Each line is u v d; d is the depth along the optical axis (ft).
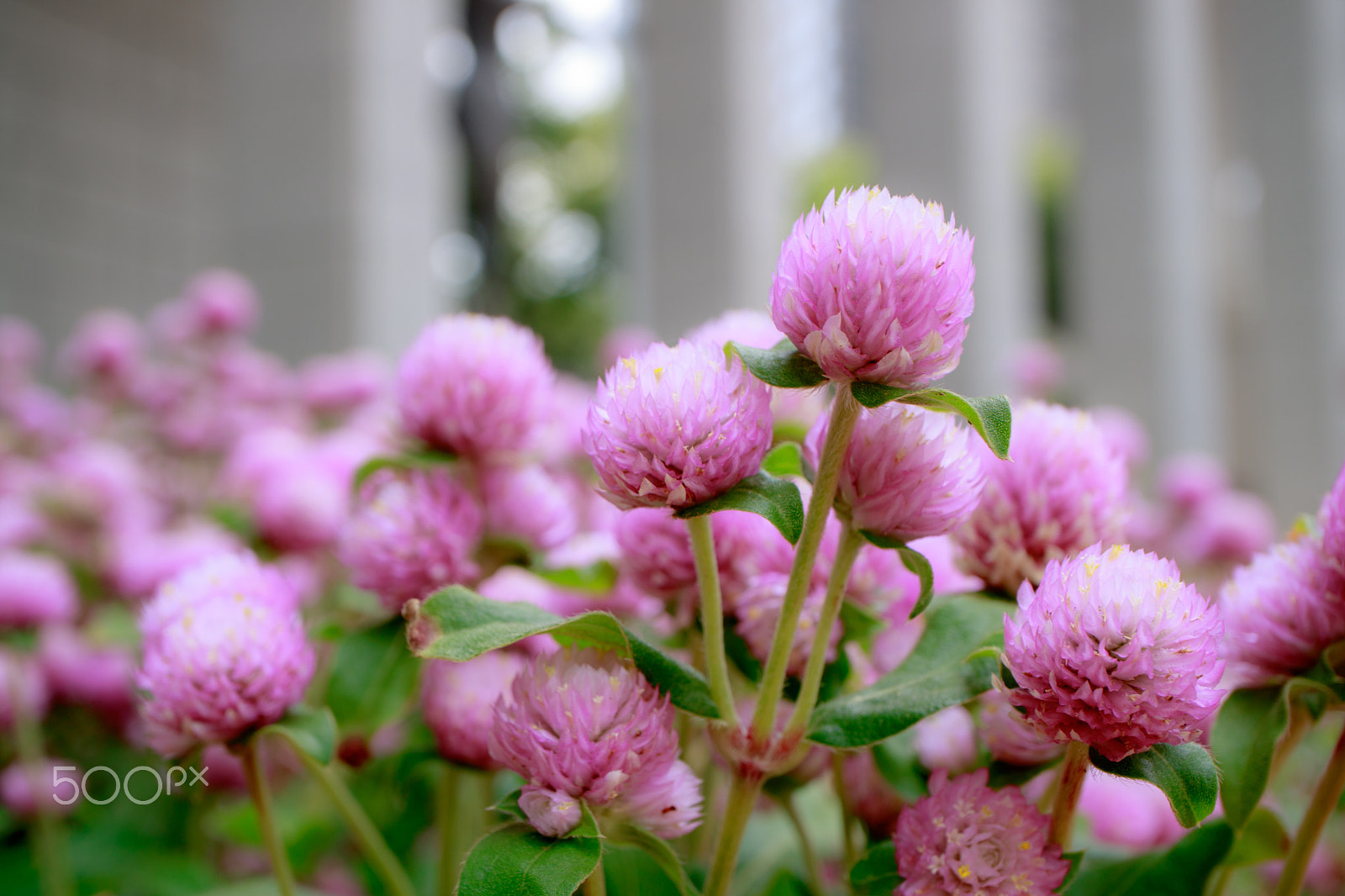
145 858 1.49
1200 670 0.74
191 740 0.89
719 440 0.76
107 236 6.10
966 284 0.75
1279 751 0.89
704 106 4.19
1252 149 5.56
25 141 5.74
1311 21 5.32
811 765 0.93
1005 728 0.85
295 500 1.44
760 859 1.13
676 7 4.27
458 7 7.47
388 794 1.29
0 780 1.55
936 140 4.73
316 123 4.06
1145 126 5.47
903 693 0.81
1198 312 5.60
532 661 0.80
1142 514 2.59
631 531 0.90
